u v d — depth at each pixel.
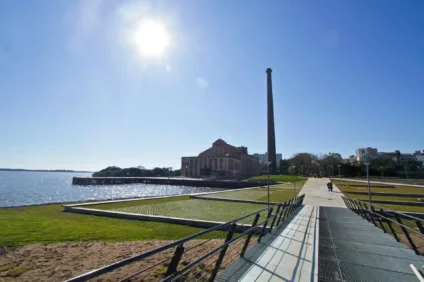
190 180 89.12
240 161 124.00
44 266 7.64
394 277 5.73
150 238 11.40
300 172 109.69
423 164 110.00
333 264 6.48
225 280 5.39
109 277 6.64
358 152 127.06
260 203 24.89
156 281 6.34
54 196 54.25
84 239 10.98
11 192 60.59
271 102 97.31
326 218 14.38
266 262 6.54
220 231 13.34
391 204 25.47
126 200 27.22
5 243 10.09
